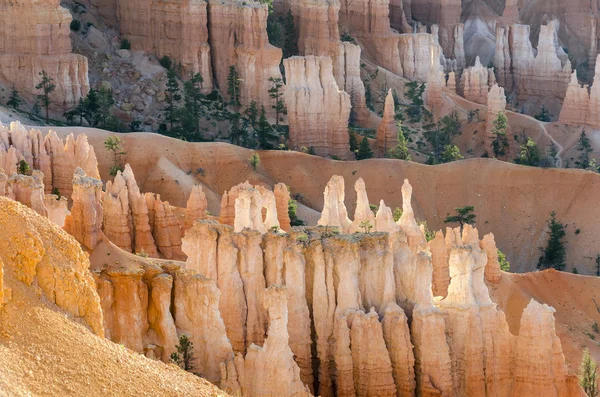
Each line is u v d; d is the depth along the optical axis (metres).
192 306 141.62
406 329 158.75
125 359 101.75
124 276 137.50
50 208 169.38
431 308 160.38
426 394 158.25
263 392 139.62
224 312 155.88
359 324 156.88
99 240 145.50
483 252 168.50
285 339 141.12
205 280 142.00
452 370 162.25
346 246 159.25
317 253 158.75
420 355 159.12
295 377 141.00
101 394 97.00
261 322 157.12
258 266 157.75
